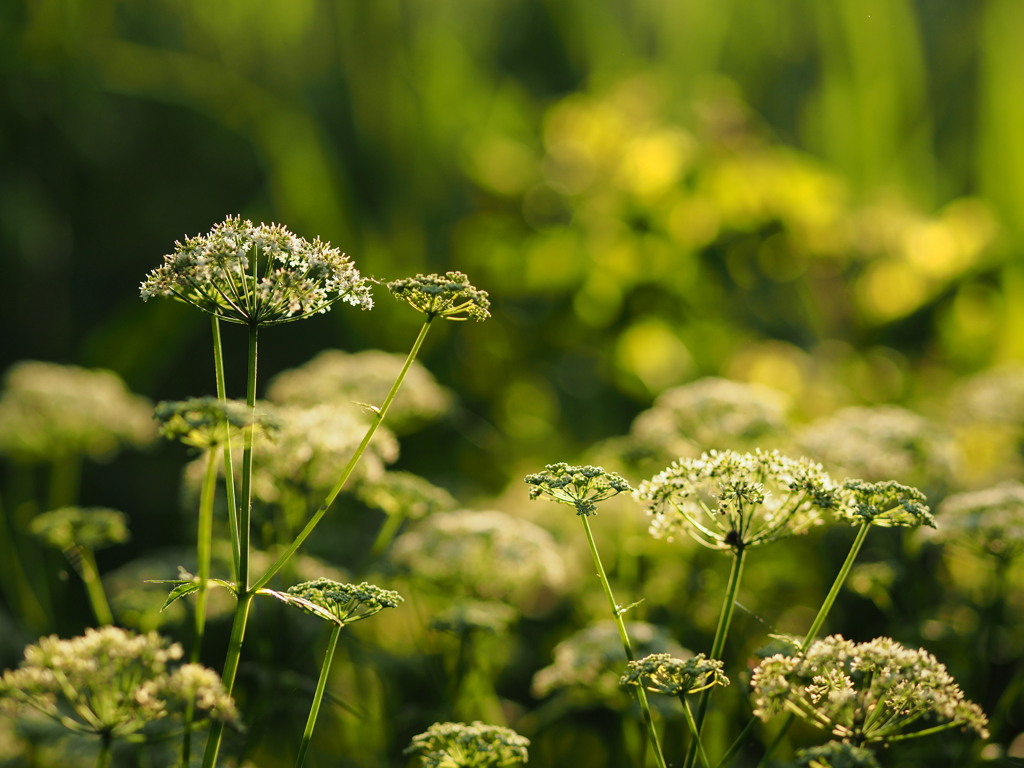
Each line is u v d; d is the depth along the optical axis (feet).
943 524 14.53
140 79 31.94
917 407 27.73
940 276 28.43
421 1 34.32
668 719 14.14
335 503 20.89
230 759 12.73
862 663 8.77
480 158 30.68
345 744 16.49
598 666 14.17
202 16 34.09
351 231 30.35
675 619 16.87
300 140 30.58
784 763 12.23
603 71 35.63
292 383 20.95
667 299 27.12
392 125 33.55
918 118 35.12
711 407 19.27
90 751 12.46
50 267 33.06
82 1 32.12
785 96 37.86
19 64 31.32
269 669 14.08
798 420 26.48
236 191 36.73
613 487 9.49
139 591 15.55
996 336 29.19
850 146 34.17
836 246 28.30
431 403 20.66
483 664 15.85
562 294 27.32
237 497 15.97
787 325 31.42
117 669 7.87
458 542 16.30
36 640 19.01
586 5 35.17
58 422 20.49
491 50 35.60
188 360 32.76
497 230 28.66
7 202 31.42
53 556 20.44
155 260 35.65
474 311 9.39
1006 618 17.12
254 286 8.86
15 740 12.14
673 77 34.04
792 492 9.73
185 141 36.27
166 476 29.60
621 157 28.32
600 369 27.78
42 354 32.65
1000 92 31.32
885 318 28.91
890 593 16.31
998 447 24.98
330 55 35.12
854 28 33.88
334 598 9.10
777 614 18.40
